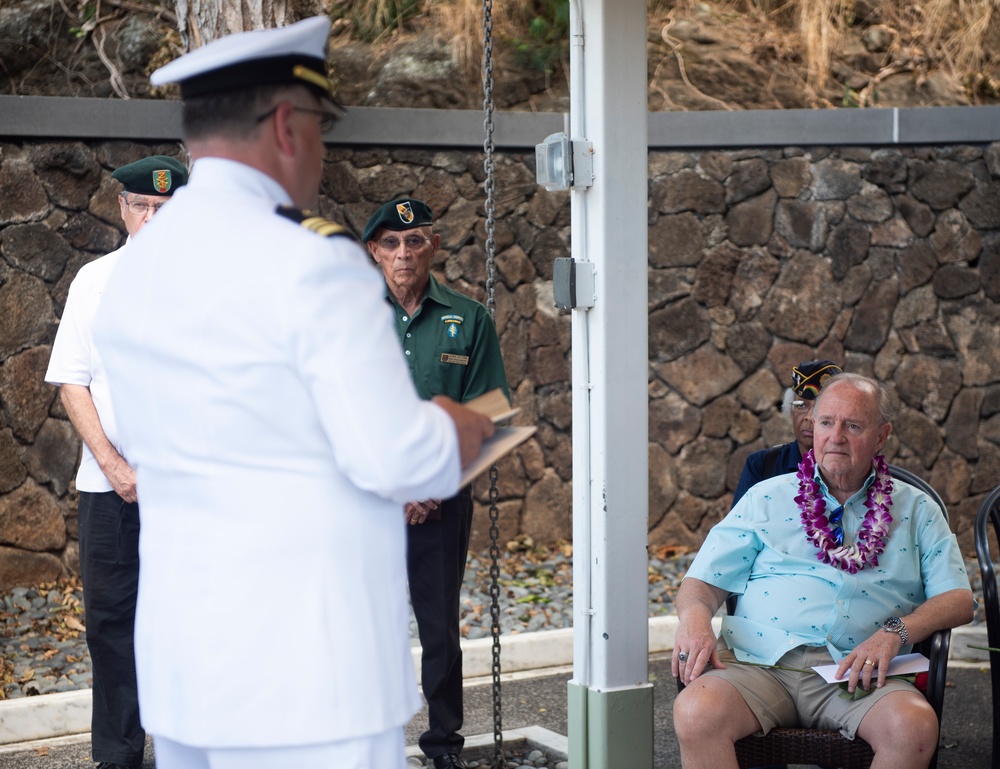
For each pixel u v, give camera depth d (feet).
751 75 26.16
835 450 10.85
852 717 10.26
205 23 18.39
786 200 23.13
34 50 23.57
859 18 27.76
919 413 23.50
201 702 5.97
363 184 21.59
